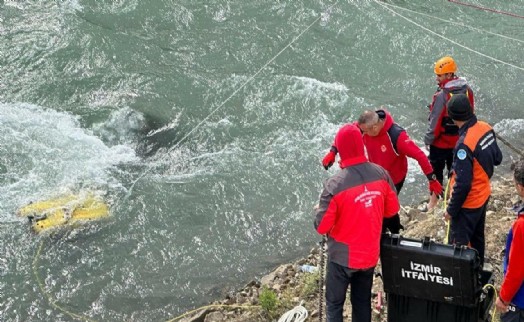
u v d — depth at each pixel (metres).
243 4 15.77
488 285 5.80
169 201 10.88
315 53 14.48
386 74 14.03
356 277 5.89
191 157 11.84
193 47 14.49
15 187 11.03
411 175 11.30
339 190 5.55
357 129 5.64
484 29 15.48
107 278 9.55
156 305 9.13
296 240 10.18
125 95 13.12
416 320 5.73
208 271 9.68
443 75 8.02
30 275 9.56
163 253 9.99
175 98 13.12
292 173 11.48
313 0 15.93
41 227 10.30
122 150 11.95
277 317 8.12
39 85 13.25
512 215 9.10
